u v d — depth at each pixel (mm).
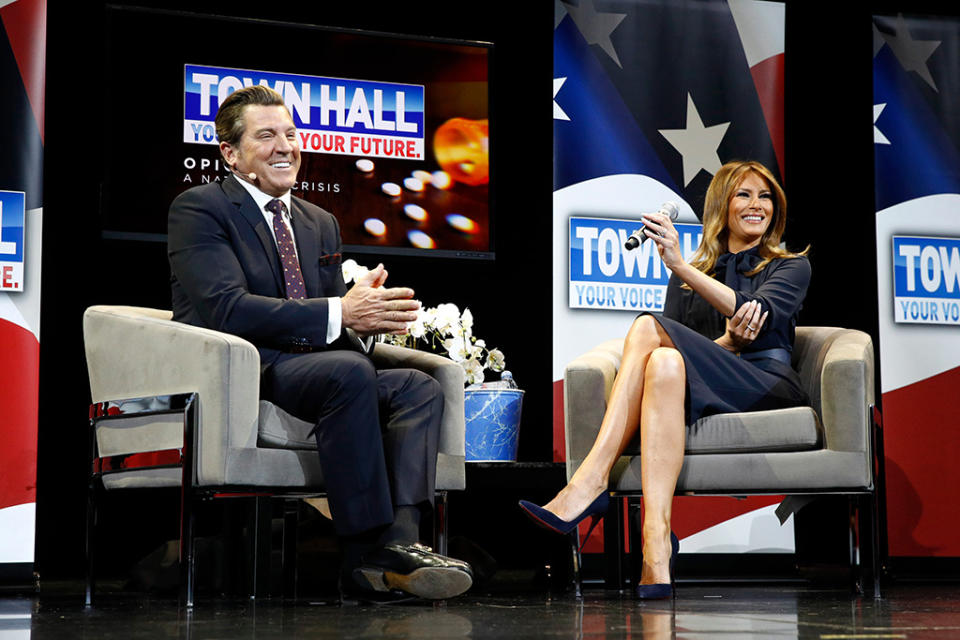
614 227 4156
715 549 4031
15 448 3529
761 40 4328
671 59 4266
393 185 4160
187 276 2619
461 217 4211
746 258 3320
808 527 4555
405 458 2459
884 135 4305
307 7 4367
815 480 2758
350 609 2338
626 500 3258
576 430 2912
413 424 2494
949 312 4254
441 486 2672
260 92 2842
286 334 2549
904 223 4270
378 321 2566
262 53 4078
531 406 4414
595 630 1828
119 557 3861
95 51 4086
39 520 3865
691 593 3168
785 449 2791
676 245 3023
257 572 2869
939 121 4340
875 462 2799
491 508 4082
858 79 4742
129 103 3939
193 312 2662
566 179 4137
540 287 4477
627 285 4145
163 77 3980
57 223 3992
